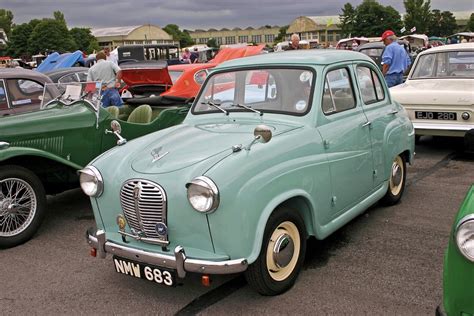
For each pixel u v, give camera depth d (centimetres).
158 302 373
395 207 557
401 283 382
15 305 380
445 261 263
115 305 372
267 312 349
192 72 1111
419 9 7225
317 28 9306
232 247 324
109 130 592
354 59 477
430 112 759
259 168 338
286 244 364
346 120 438
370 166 470
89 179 375
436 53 856
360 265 416
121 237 368
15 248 496
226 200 318
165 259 334
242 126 408
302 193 368
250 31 11956
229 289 386
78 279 420
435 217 522
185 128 430
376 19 6253
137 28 9081
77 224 566
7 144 497
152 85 1171
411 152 571
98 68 942
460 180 655
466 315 252
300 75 424
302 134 386
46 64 1841
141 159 371
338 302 357
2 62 3525
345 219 432
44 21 5794
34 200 513
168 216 336
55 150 554
